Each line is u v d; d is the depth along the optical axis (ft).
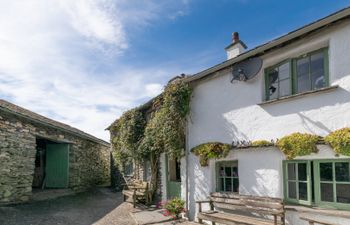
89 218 29.09
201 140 27.20
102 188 55.72
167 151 30.04
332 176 17.88
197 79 28.27
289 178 20.06
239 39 32.24
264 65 22.50
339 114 17.43
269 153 21.01
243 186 22.54
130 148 40.70
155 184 37.50
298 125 19.51
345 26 17.65
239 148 23.06
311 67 19.86
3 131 31.32
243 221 19.11
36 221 26.48
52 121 44.24
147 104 38.55
